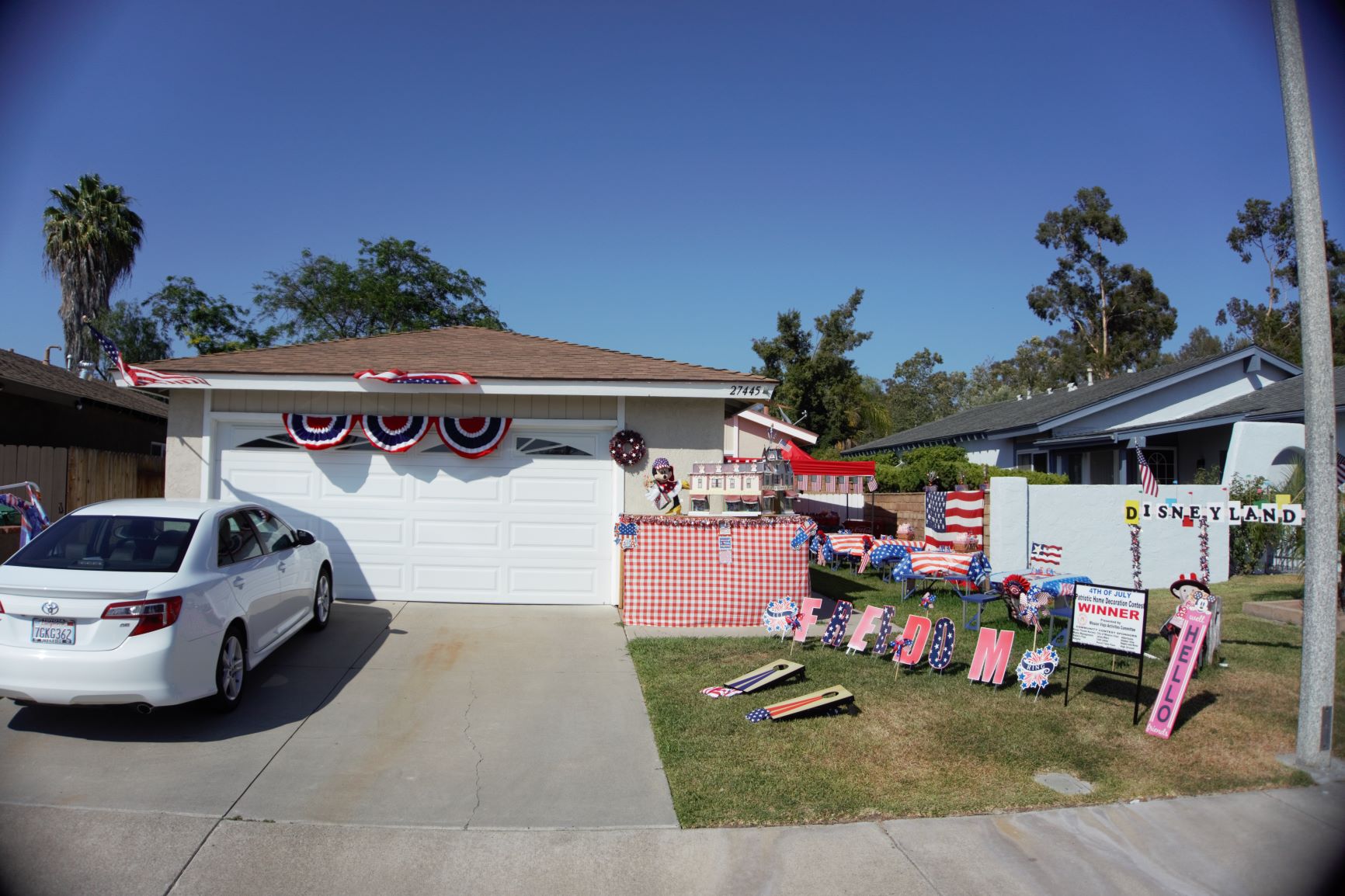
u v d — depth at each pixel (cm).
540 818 469
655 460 1037
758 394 1012
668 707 651
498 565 1031
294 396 1027
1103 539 1179
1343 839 450
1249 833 454
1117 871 416
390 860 422
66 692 529
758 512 995
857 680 721
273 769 527
